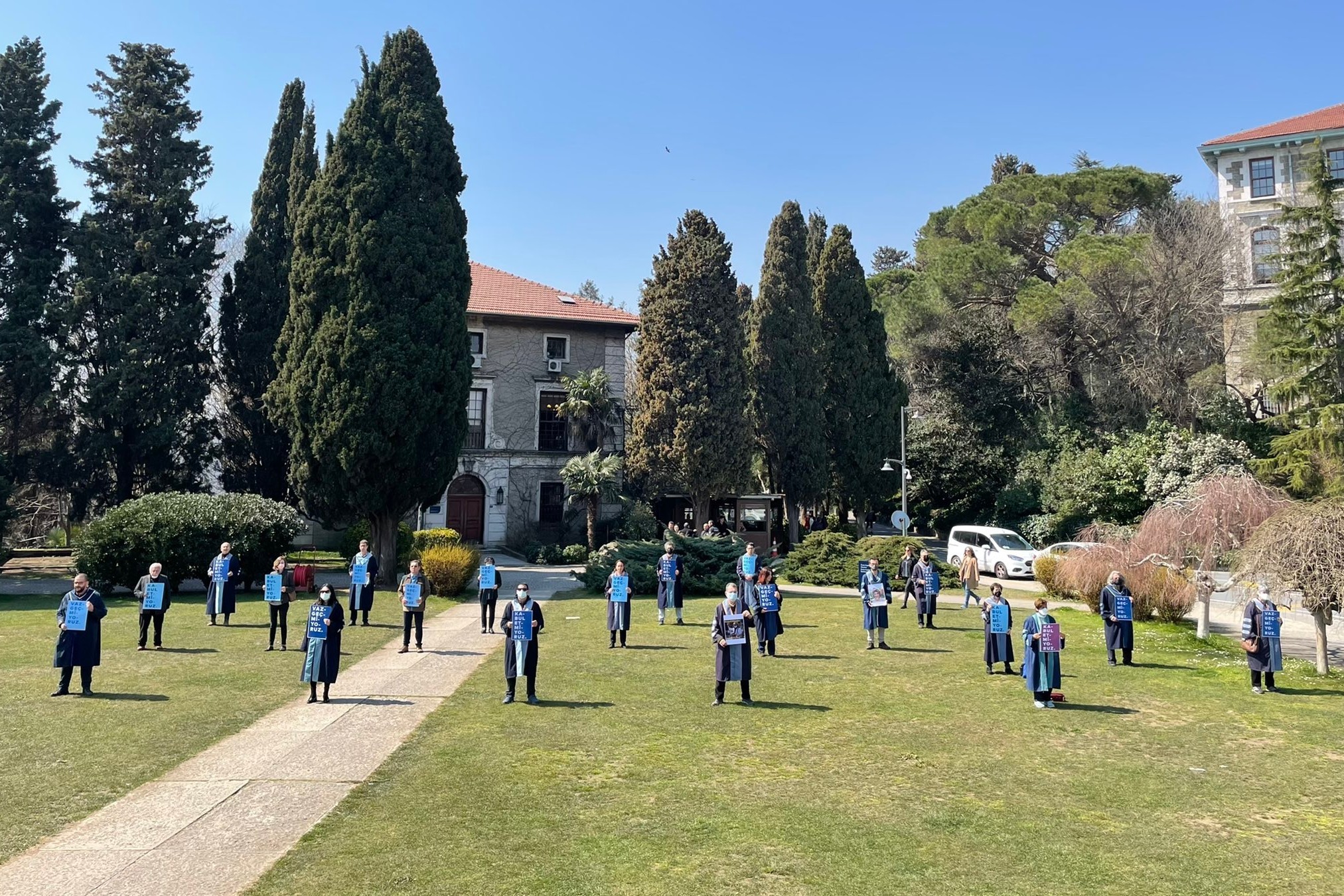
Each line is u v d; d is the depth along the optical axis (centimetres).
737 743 962
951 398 4209
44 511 3922
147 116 3188
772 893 596
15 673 1280
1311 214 2862
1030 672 1167
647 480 3519
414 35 2594
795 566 2806
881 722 1059
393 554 2481
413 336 2423
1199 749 969
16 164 3066
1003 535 3088
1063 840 701
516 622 1138
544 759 892
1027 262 4216
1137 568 1922
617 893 593
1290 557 1341
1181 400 3531
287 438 3266
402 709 1093
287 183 3412
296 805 759
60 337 3016
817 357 3900
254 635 1630
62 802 760
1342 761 926
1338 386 2805
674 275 3472
